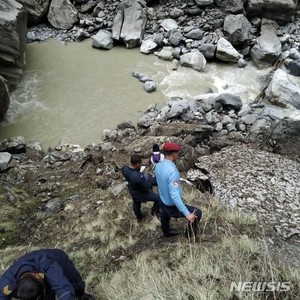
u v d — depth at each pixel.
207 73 16.53
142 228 8.20
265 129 12.78
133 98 15.34
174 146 6.12
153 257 6.71
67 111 14.93
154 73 16.50
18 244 9.30
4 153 12.86
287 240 7.37
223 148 11.57
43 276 3.79
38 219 10.02
